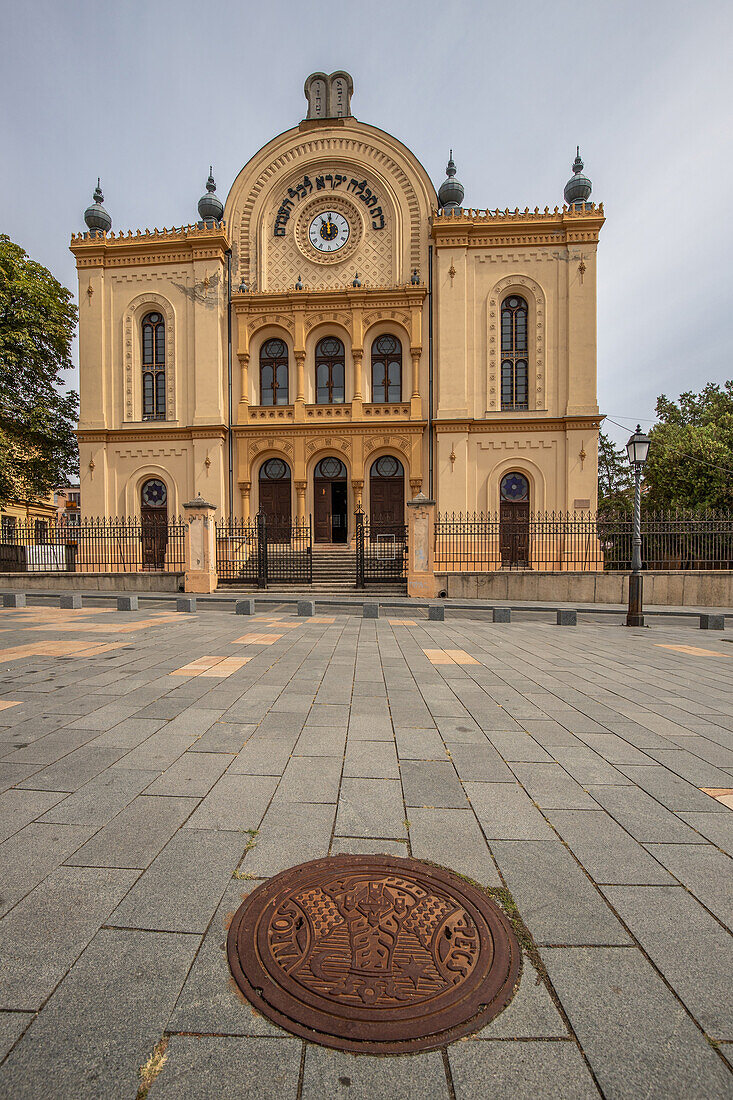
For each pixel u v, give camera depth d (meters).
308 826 2.74
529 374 23.39
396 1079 1.45
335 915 2.05
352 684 5.69
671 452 24.23
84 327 24.41
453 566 22.20
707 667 6.99
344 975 1.77
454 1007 1.66
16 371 22.33
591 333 22.66
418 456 23.28
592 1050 1.54
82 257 24.41
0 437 21.38
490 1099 1.41
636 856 2.53
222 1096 1.40
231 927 2.01
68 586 18.48
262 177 24.67
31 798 3.03
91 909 2.10
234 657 7.07
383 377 24.31
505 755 3.75
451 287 23.14
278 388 24.64
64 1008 1.66
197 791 3.13
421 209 23.97
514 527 23.08
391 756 3.69
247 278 24.62
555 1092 1.42
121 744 3.86
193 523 17.72
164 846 2.55
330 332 24.33
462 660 7.12
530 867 2.42
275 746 3.85
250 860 2.44
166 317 24.22
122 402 24.39
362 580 18.09
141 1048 1.54
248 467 23.98
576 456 22.45
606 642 9.12
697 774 3.47
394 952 1.87
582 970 1.83
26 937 1.95
